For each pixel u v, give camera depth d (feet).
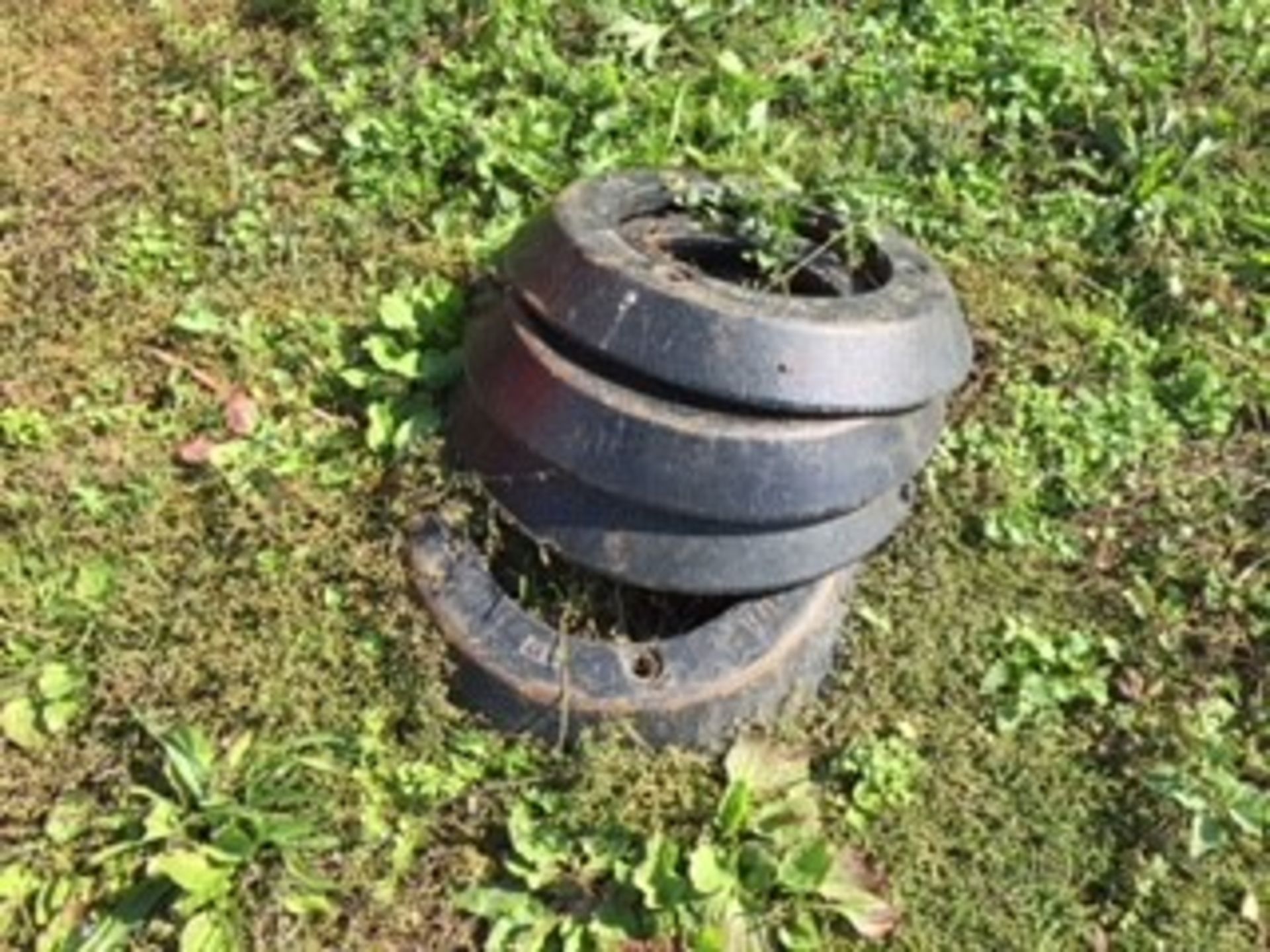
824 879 2.11
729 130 2.90
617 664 2.20
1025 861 2.20
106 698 2.25
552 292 2.20
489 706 2.21
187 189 2.83
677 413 2.13
